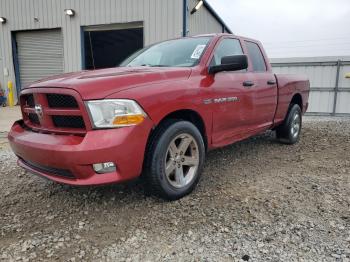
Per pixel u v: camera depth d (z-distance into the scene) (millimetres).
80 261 2346
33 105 3328
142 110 2873
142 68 3664
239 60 3637
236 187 3674
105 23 13000
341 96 12180
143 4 12336
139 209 3139
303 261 2266
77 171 2725
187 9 11945
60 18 13672
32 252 2465
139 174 2939
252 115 4516
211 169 4371
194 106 3412
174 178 3309
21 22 14328
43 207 3244
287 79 5578
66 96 2863
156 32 12289
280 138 5926
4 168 4477
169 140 3113
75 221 2945
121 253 2434
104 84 2850
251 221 2848
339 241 2506
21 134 3258
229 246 2480
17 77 14992
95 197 3438
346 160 4828
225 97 3881
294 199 3301
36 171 3166
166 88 3146
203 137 3715
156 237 2643
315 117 11797
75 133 2852
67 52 13867
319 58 12219
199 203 3240
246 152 5312
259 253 2377
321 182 3803
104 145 2670
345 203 3191
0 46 14875
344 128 8094
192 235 2650
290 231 2668
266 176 4070
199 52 3924
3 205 3303
